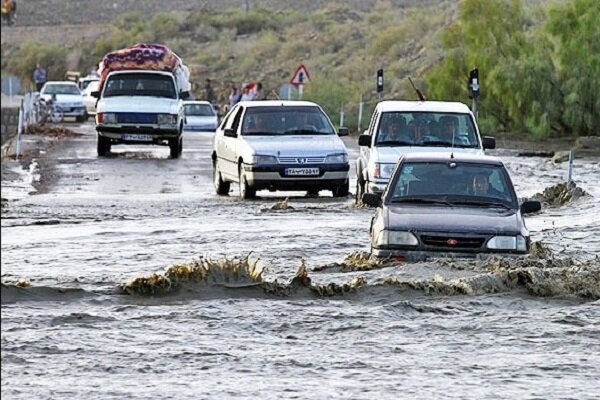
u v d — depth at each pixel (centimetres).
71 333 2969
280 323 3092
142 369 2634
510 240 3781
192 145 10662
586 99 10381
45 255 4350
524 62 10569
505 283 3472
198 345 2859
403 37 17275
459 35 11438
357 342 2897
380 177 5800
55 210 5962
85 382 2520
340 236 4809
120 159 9094
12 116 13125
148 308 3288
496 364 2686
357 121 12950
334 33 19350
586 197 6159
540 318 3155
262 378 2559
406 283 3441
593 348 2842
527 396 2422
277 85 17525
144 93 9456
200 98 17800
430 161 4091
